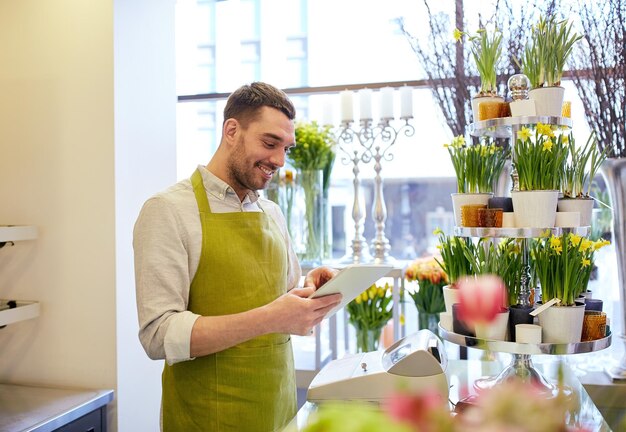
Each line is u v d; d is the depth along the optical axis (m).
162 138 2.63
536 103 1.64
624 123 2.16
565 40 1.66
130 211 2.39
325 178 3.03
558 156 1.55
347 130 3.18
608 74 2.19
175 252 1.54
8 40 2.41
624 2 2.18
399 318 2.81
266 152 1.63
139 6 2.46
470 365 1.84
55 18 2.35
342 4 3.32
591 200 1.67
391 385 1.32
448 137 2.88
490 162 1.74
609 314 2.50
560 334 1.48
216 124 3.63
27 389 2.33
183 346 1.41
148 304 1.48
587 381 2.11
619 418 1.31
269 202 1.96
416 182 3.36
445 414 0.48
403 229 3.41
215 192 1.67
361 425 0.47
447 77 2.71
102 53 2.30
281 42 3.45
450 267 1.73
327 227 3.04
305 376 2.88
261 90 1.65
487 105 1.71
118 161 2.31
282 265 1.75
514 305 1.57
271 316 1.42
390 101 2.87
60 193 2.36
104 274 2.30
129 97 2.38
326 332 3.35
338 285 1.43
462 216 1.70
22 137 2.41
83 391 2.28
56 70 2.35
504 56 2.50
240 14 3.51
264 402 1.62
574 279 1.50
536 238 1.64
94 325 2.33
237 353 1.59
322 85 3.37
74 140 2.34
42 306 2.39
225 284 1.60
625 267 2.12
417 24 2.88
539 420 0.48
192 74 3.61
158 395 2.58
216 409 1.57
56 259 2.37
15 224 2.42
